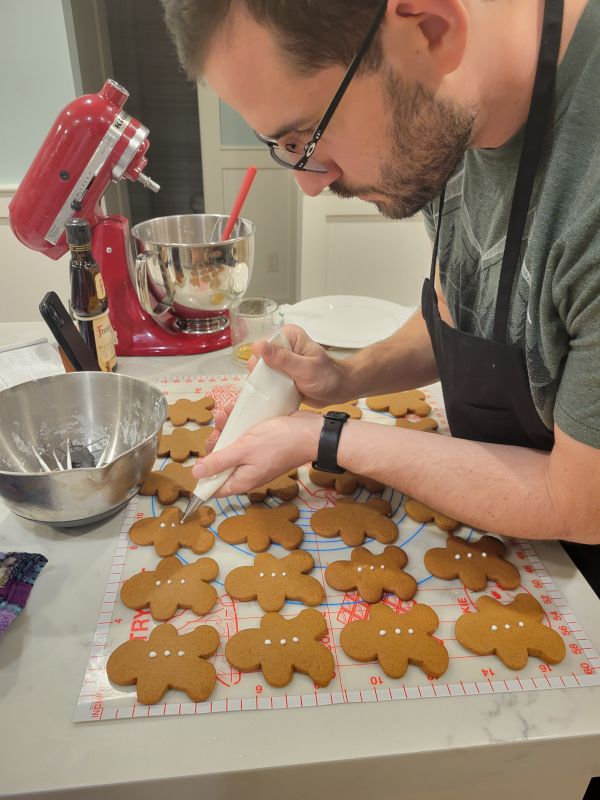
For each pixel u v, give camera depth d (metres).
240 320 1.17
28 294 2.33
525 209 0.65
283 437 0.74
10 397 0.82
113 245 1.16
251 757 0.51
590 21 0.56
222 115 2.79
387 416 1.03
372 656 0.60
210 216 1.31
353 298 1.43
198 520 0.77
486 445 0.73
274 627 0.62
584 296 0.54
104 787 0.49
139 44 3.05
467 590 0.69
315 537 0.76
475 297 0.80
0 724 0.53
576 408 0.58
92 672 0.58
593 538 0.67
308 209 2.20
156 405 0.84
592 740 0.54
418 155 0.57
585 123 0.57
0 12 1.96
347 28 0.47
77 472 0.68
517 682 0.58
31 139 2.15
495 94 0.59
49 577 0.69
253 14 0.46
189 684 0.56
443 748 0.52
